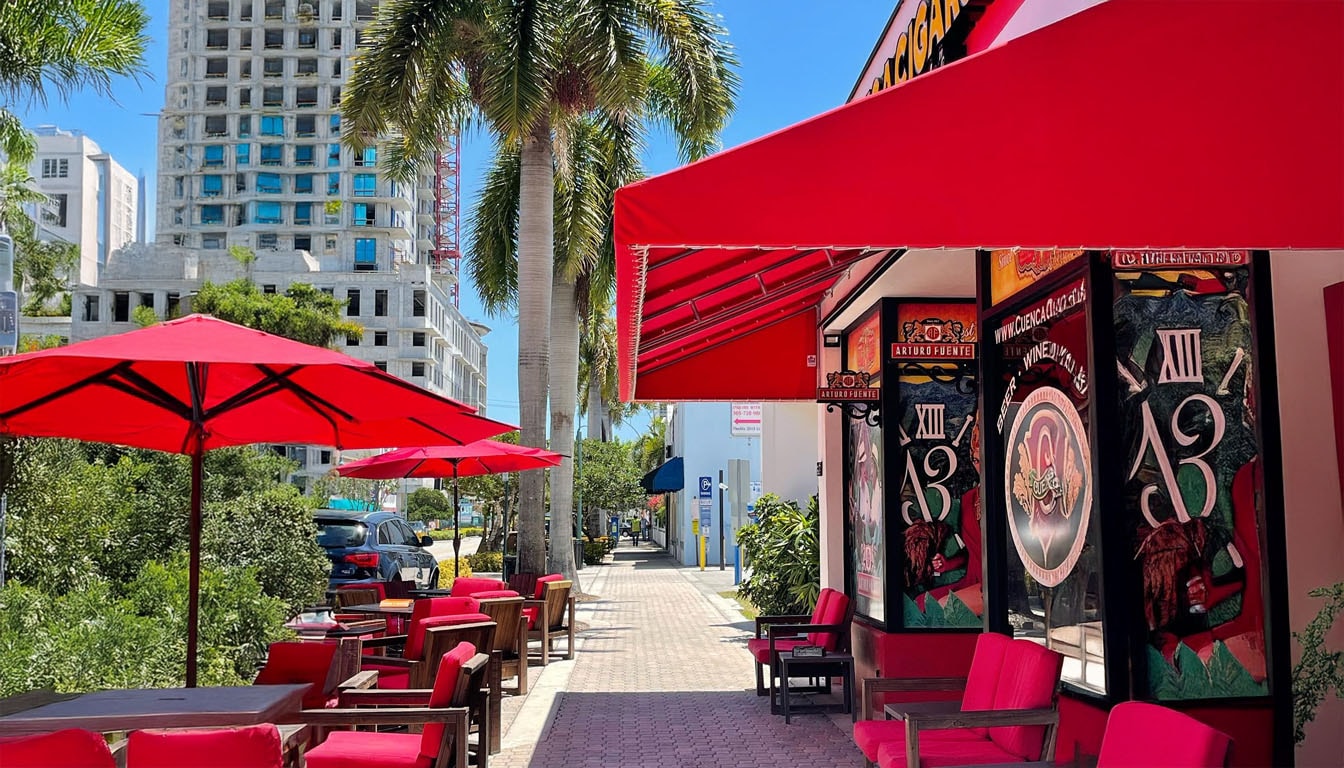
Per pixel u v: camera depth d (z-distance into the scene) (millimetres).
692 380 12250
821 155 3738
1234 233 3629
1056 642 6590
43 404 5859
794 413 24672
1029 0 5895
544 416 17922
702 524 37281
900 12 8078
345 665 7004
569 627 14594
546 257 18000
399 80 16219
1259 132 3672
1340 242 3627
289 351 5172
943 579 9734
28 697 5453
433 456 12906
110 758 3615
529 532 17969
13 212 32531
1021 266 7125
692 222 3729
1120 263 5871
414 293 103875
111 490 11445
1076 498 6277
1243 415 5668
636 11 16219
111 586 10508
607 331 34406
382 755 5836
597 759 8375
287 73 125062
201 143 124750
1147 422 5777
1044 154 3682
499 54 15984
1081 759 5977
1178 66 3701
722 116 16703
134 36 12844
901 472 9805
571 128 18297
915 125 3730
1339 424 5445
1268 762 5461
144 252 87688
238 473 15516
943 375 9938
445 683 5852
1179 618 5641
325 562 14789
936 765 5547
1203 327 5762
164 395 5973
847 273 10445
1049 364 6734
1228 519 5641
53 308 85812
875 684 6668
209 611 9805
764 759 8352
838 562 11891
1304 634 5469
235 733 4004
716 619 20281
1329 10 3717
